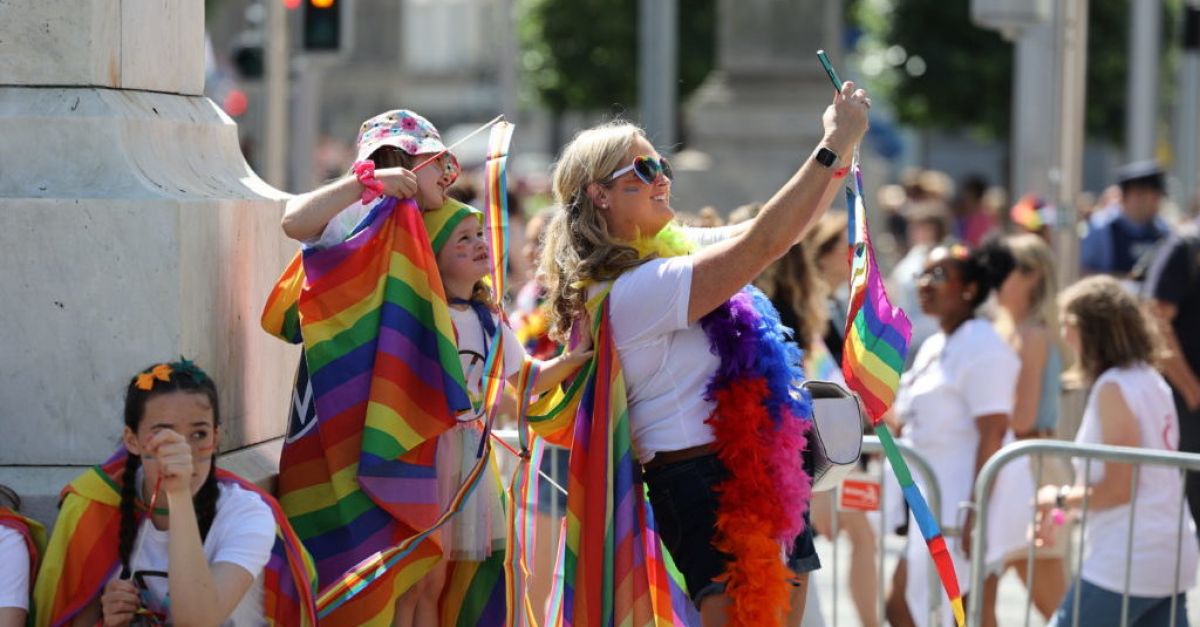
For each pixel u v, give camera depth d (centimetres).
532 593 2477
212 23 11381
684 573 1755
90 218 1642
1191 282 3469
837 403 1817
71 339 1653
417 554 1716
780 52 6725
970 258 2653
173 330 1647
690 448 1747
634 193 1755
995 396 2606
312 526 1722
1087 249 4925
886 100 12825
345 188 1684
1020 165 5197
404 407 1688
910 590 2588
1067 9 4422
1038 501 2502
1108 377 2494
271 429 1892
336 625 1694
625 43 13100
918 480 2542
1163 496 2417
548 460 2470
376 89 18100
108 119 1694
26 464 1666
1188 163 8094
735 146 6700
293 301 1733
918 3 12319
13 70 1709
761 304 1803
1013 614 3316
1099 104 12444
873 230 7050
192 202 1678
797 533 1756
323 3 5147
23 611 1527
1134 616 2427
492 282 1831
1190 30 7419
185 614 1462
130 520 1519
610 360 1742
